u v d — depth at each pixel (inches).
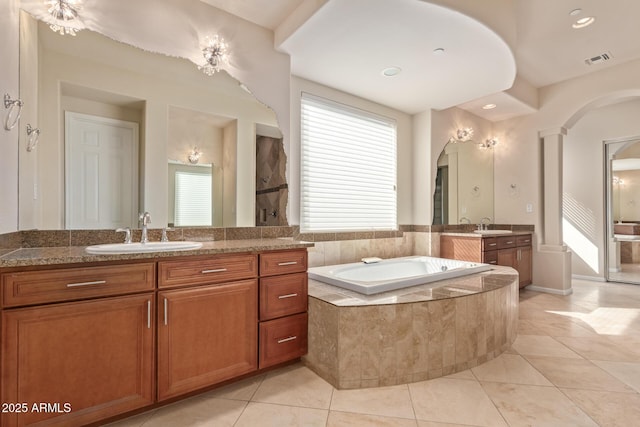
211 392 75.3
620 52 134.8
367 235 147.3
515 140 185.0
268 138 107.0
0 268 52.2
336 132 139.0
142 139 85.9
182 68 91.5
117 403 62.3
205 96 95.3
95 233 79.6
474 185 181.9
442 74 122.3
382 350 77.7
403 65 115.4
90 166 79.1
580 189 205.2
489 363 89.5
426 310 80.9
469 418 65.2
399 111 163.3
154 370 66.4
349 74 123.0
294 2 92.8
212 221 97.3
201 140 95.1
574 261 207.2
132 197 84.7
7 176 61.1
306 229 129.0
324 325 81.6
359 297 84.0
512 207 185.9
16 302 53.4
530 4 104.0
